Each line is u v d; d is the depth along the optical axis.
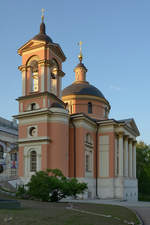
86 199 35.00
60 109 34.72
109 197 37.62
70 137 37.09
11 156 51.94
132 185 43.03
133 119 45.50
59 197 26.03
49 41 37.16
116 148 39.94
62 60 39.44
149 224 15.05
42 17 39.62
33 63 37.44
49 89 35.50
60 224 12.10
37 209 17.27
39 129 34.59
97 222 13.28
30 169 34.59
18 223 11.81
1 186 33.06
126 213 18.19
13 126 58.25
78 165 35.81
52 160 33.47
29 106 35.88
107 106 49.56
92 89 47.62
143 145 70.38
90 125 39.00
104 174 38.72
